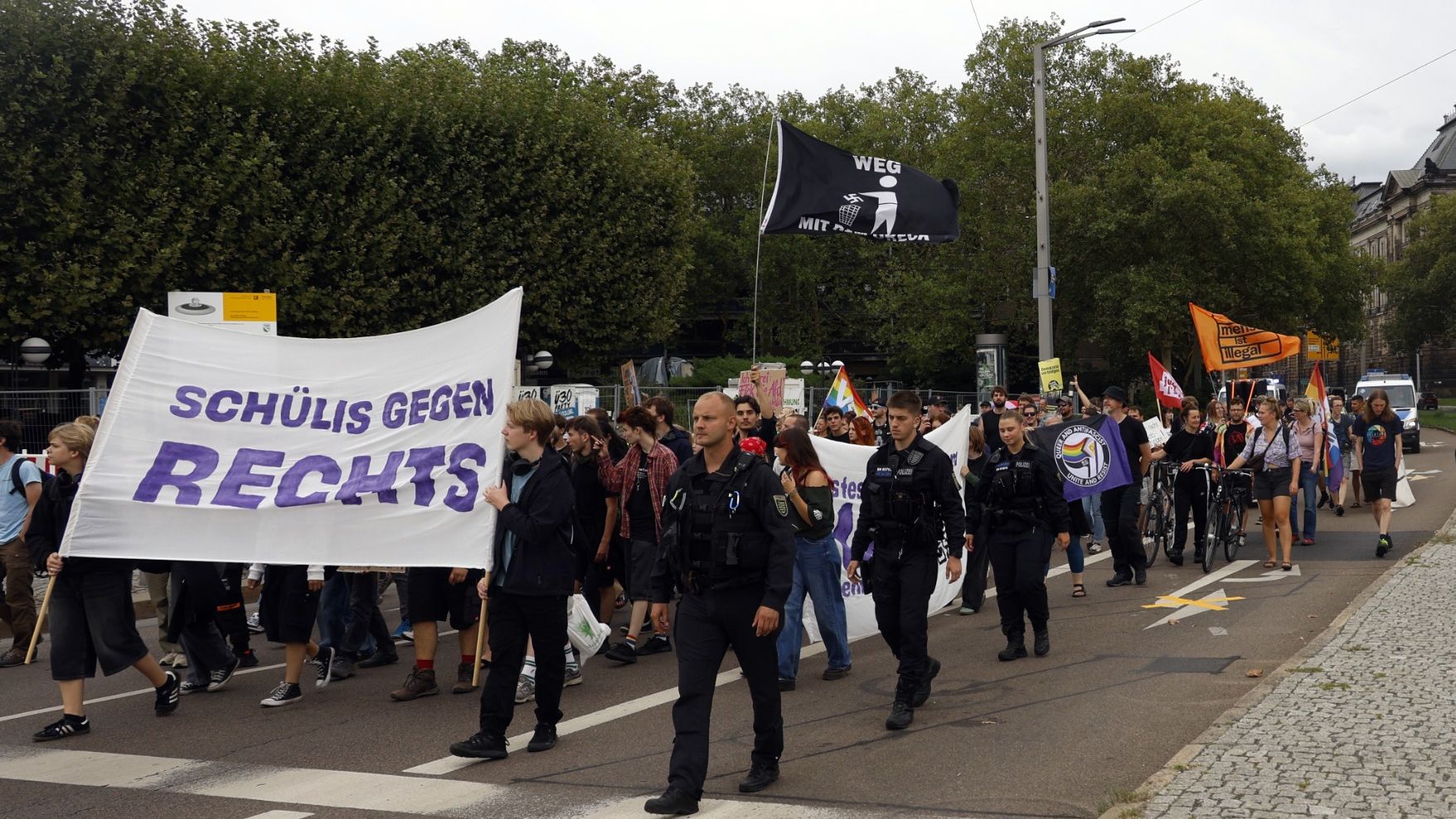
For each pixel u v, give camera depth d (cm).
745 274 5419
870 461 717
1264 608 1016
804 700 761
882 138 5172
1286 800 490
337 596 862
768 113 5553
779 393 1367
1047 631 913
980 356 3241
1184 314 3944
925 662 688
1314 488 1473
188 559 754
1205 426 1332
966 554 1062
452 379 766
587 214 2855
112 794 581
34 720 755
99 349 2331
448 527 753
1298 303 4284
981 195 4278
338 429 773
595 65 5019
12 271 2069
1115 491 1197
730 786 573
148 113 2177
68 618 711
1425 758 543
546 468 637
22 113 2045
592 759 630
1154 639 904
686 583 559
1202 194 3794
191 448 768
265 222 2305
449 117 2597
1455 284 7281
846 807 532
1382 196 10575
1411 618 892
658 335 3069
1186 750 572
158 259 2141
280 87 2364
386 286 2478
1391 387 3891
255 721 738
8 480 971
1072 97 4219
